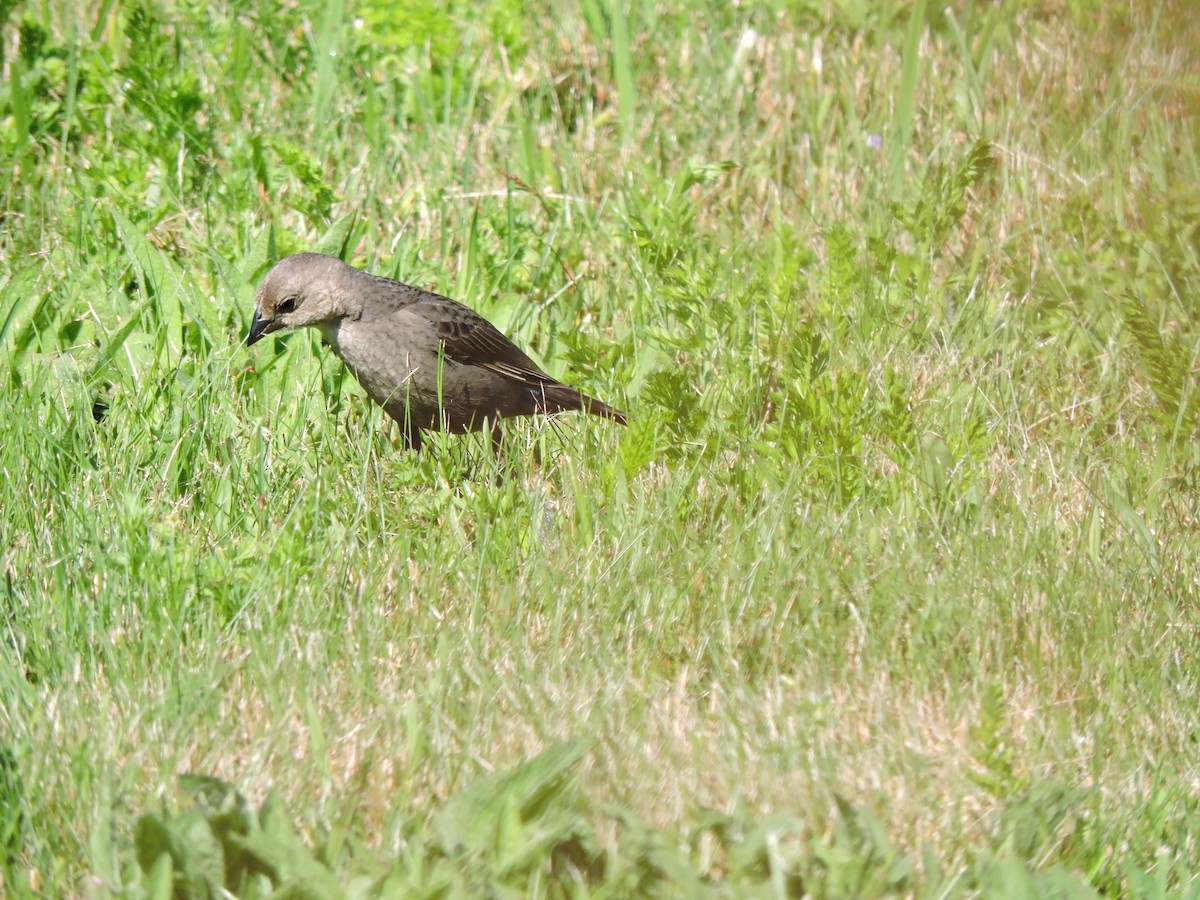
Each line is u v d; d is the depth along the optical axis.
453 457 9.92
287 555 8.17
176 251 12.05
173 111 13.01
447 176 13.62
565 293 12.19
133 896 5.65
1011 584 8.32
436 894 5.64
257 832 5.80
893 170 13.46
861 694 7.45
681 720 7.21
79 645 7.55
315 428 10.18
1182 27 14.84
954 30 14.83
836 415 9.84
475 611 8.02
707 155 14.26
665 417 9.89
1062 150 13.83
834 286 11.25
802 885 5.93
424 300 10.17
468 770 6.71
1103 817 6.68
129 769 6.46
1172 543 9.05
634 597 8.23
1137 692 7.49
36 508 8.62
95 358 10.60
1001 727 7.29
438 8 15.74
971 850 6.42
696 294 11.20
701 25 16.22
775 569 8.38
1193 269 12.09
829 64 15.26
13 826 6.28
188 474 9.48
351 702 7.21
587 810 6.37
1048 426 10.68
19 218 12.16
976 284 12.12
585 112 14.92
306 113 14.15
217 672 7.29
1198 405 10.15
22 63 13.57
